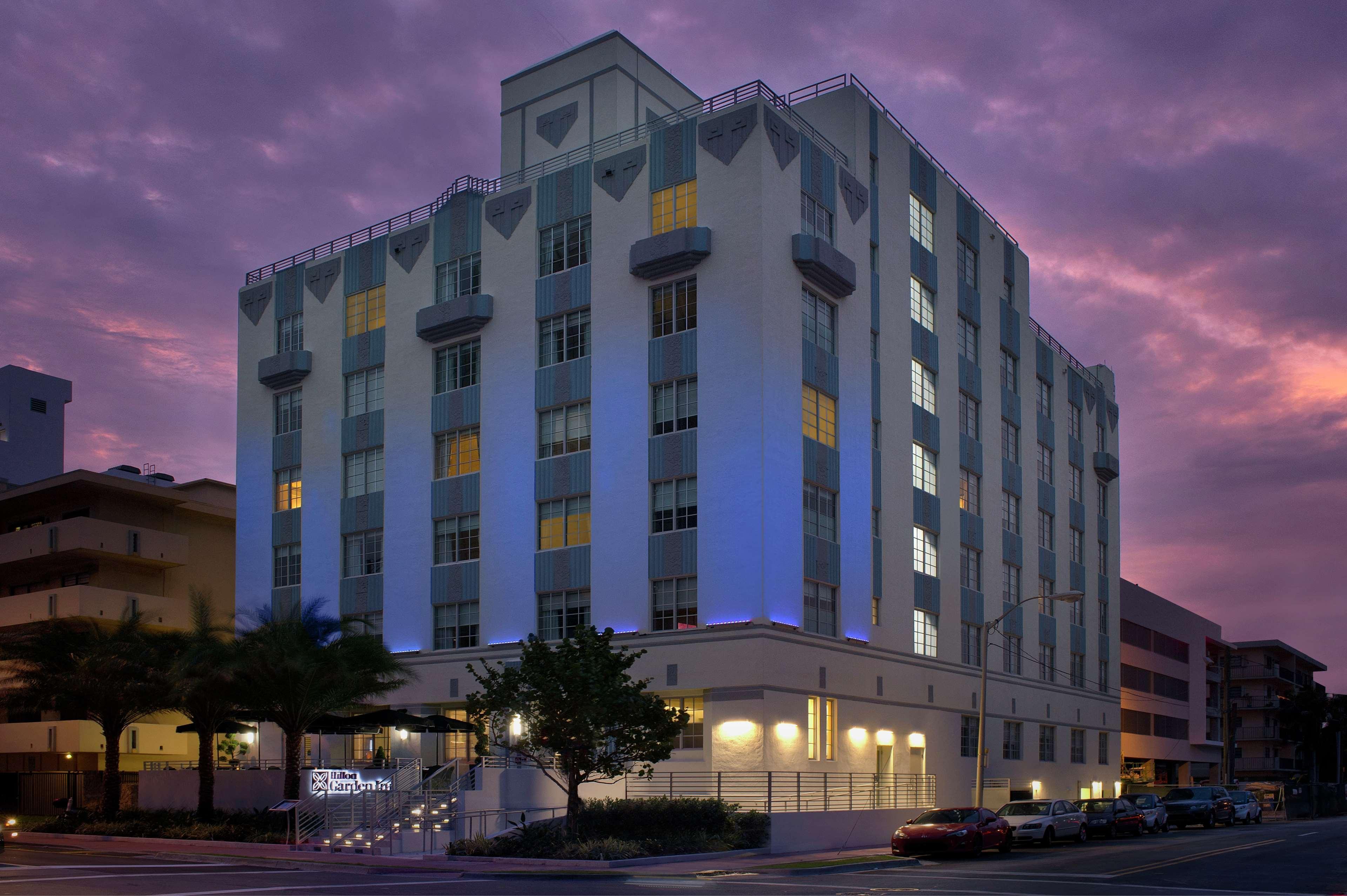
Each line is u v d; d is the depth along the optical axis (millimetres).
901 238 49812
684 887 24688
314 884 24469
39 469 73125
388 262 51500
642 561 41812
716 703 39281
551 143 51750
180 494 60625
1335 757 118625
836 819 38250
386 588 49031
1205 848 37375
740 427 40000
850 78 48000
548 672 32594
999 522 56031
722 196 41781
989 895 22922
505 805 36125
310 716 40219
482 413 47188
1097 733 65875
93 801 50312
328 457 52188
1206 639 102188
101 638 44562
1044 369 63594
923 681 47750
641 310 43250
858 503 44562
